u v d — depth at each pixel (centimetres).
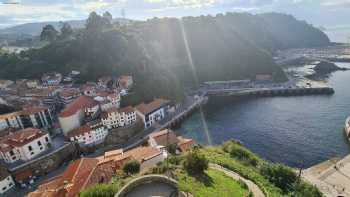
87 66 14912
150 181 2811
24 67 15400
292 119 11844
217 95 16862
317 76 19912
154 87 13888
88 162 5847
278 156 8769
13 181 7638
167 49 19962
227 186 3706
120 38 15762
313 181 6925
